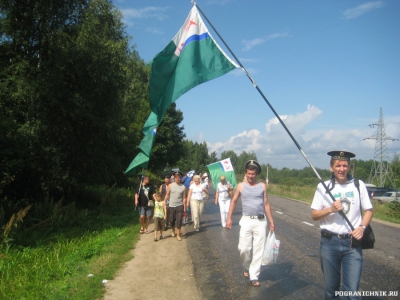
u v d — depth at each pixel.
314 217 4.42
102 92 17.34
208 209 19.34
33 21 16.23
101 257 8.48
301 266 7.36
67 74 16.42
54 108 15.88
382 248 9.23
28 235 10.76
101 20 18.94
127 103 28.34
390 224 14.54
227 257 8.30
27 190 15.61
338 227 4.28
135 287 6.36
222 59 6.44
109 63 17.05
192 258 8.36
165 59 6.57
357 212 4.30
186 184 16.22
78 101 15.99
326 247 4.33
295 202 25.06
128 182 30.75
